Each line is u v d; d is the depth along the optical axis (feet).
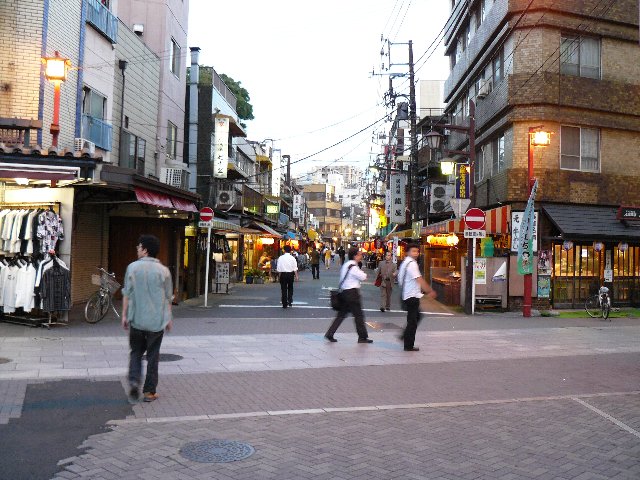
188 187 89.04
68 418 19.81
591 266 66.28
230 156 114.21
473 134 64.44
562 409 23.04
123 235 58.03
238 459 16.43
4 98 46.60
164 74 78.59
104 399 22.25
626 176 68.44
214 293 74.13
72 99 52.85
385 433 19.33
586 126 67.36
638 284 68.18
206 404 22.13
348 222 405.80
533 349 37.37
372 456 17.07
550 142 65.72
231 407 21.85
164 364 29.14
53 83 49.03
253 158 143.23
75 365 27.68
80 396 22.50
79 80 53.83
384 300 59.31
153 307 21.89
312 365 30.07
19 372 26.00
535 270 63.05
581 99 65.98
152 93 75.00
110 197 48.88
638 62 70.03
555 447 18.38
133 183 41.52
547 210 64.34
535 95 64.80
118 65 63.67
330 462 16.46
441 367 30.73
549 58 65.72
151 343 22.18
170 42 81.66
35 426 18.86
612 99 67.36
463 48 92.02
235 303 61.87
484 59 76.43
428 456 17.21
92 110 57.77
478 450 17.90
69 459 16.07
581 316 58.75
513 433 19.75
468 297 58.80
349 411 21.85
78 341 34.06
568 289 65.31
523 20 65.82
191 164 95.25
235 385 25.30
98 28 57.41
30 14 47.29
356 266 37.70
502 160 70.28
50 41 48.88
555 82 65.21
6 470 15.15
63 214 39.78
